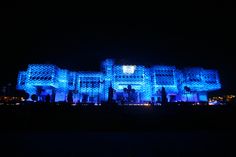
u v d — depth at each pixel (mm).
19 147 14969
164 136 19344
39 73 44688
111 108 24016
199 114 23906
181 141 17000
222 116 23781
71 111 23609
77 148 14781
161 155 12930
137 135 19938
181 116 23766
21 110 23375
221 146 15039
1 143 16266
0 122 22438
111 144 16000
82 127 22734
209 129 22844
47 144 15953
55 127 22719
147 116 23688
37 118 23047
